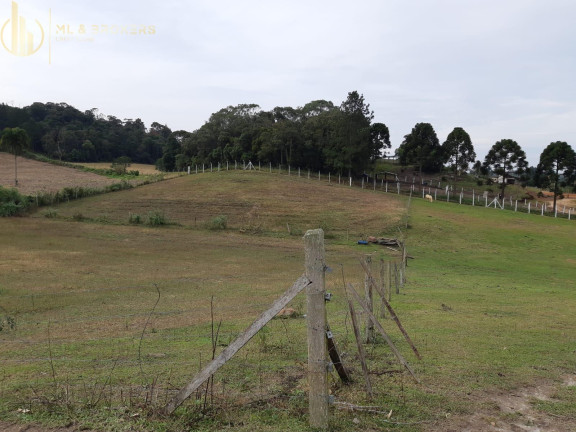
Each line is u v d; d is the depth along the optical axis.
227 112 112.06
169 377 5.98
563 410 5.37
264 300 14.01
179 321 10.95
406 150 90.00
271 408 4.92
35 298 13.81
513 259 32.59
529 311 13.41
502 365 7.20
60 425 4.40
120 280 17.88
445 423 4.83
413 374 6.13
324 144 82.38
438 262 29.64
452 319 11.40
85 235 32.69
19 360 7.15
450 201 62.06
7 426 4.38
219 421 4.56
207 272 20.97
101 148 125.06
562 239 40.47
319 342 4.40
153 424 4.42
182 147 103.69
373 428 4.57
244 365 6.57
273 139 79.19
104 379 6.02
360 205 51.12
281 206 48.97
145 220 40.38
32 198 44.66
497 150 66.06
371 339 8.24
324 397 4.41
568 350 8.45
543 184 61.78
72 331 9.84
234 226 41.12
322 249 4.39
